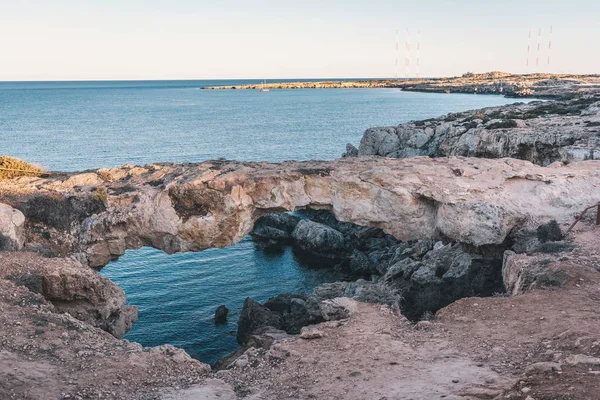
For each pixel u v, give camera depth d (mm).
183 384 13820
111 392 12953
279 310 35312
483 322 16406
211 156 99688
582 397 10586
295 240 53188
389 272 35719
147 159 95000
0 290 18156
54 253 23578
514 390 11570
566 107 79938
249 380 14094
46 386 12812
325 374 13836
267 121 170500
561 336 14344
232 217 27062
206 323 36188
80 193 27156
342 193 27938
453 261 30672
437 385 12445
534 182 28750
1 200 25953
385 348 15141
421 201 27594
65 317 17266
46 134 131250
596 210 26781
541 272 19641
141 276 44625
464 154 59625
